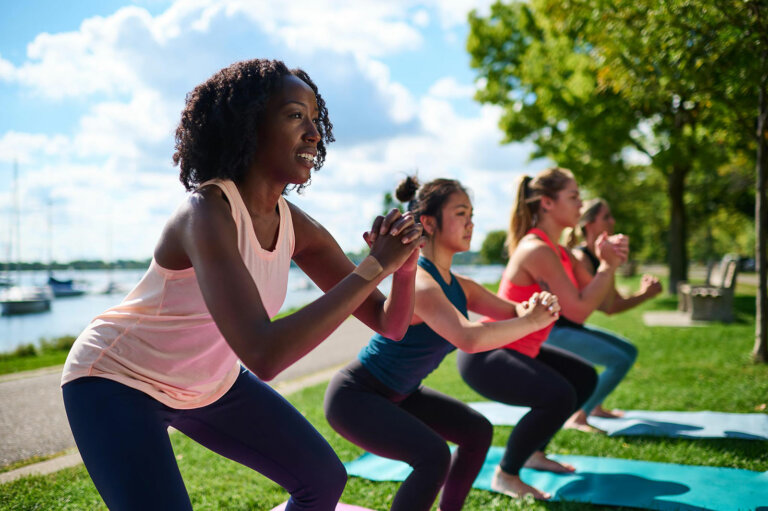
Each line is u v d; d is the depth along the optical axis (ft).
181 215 5.26
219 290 4.89
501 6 57.88
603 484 11.57
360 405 8.42
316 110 5.96
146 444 5.42
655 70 21.25
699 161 43.11
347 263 7.09
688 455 13.06
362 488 11.74
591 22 22.35
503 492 11.28
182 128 5.83
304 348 4.79
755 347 24.12
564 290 11.51
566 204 12.62
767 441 13.76
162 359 5.83
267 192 5.84
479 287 10.06
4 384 25.11
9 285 200.54
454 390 20.85
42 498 11.26
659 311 47.55
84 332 6.01
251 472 12.84
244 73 5.47
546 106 47.83
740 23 17.62
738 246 219.61
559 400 10.44
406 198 10.52
